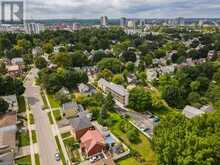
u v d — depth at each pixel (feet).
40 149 223.71
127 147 226.58
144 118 285.43
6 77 333.01
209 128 188.75
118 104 330.34
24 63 510.58
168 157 169.07
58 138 241.96
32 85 397.60
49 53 590.55
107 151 218.79
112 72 472.03
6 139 221.87
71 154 215.10
